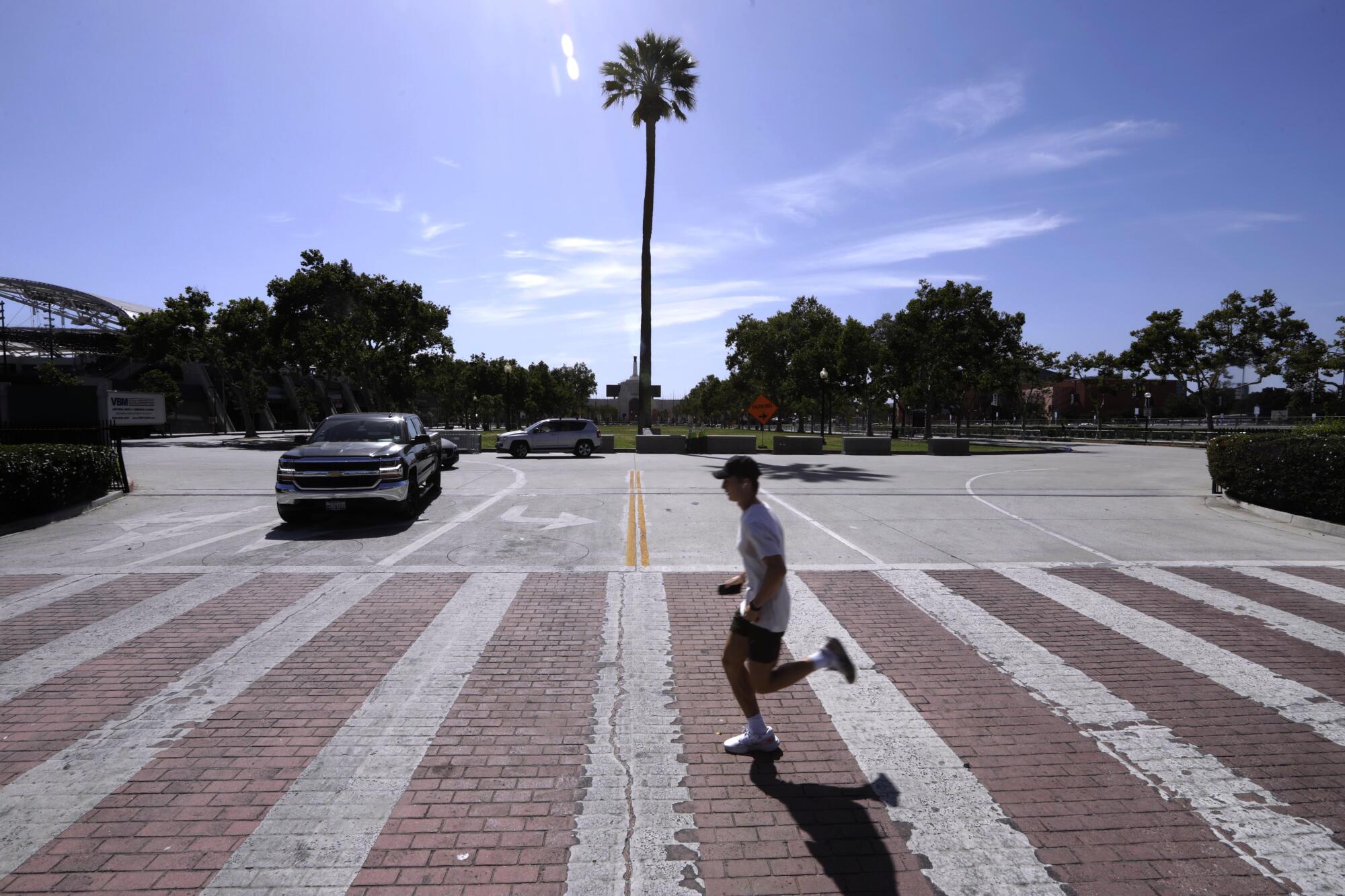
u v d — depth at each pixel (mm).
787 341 63281
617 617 6438
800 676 3818
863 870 2957
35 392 14547
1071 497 15023
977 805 3447
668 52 34281
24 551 9227
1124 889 2834
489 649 5586
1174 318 46469
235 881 2854
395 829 3211
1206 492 16188
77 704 4508
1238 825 3279
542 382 94812
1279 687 4871
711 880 2889
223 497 14633
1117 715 4434
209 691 4727
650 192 35219
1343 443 10953
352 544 9703
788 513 12586
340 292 43750
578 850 3080
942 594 7270
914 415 69125
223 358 46500
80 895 2756
